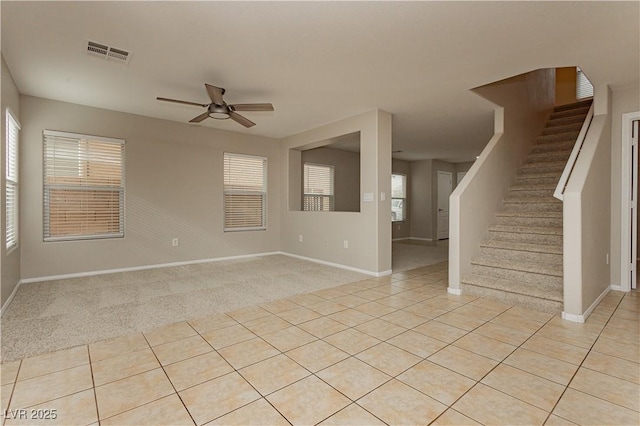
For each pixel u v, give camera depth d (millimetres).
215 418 1571
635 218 3781
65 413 1606
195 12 2248
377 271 4562
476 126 5445
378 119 4504
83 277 4395
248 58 2967
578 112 5648
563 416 1573
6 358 2156
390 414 1598
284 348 2316
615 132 3762
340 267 5168
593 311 3047
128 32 2518
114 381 1894
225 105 3570
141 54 2891
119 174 4734
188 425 1522
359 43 2688
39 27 2439
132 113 4758
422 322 2801
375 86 3668
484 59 2979
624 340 2412
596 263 3240
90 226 4535
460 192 3676
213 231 5680
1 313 2932
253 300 3445
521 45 2713
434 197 9383
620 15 2250
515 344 2359
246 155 6059
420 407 1649
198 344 2385
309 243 5832
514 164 4766
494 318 2881
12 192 3568
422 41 2648
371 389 1811
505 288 3316
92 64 3100
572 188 2859
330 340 2447
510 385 1841
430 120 5059
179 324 2768
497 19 2324
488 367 2037
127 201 4789
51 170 4211
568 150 4812
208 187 5602
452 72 3271
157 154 5047
